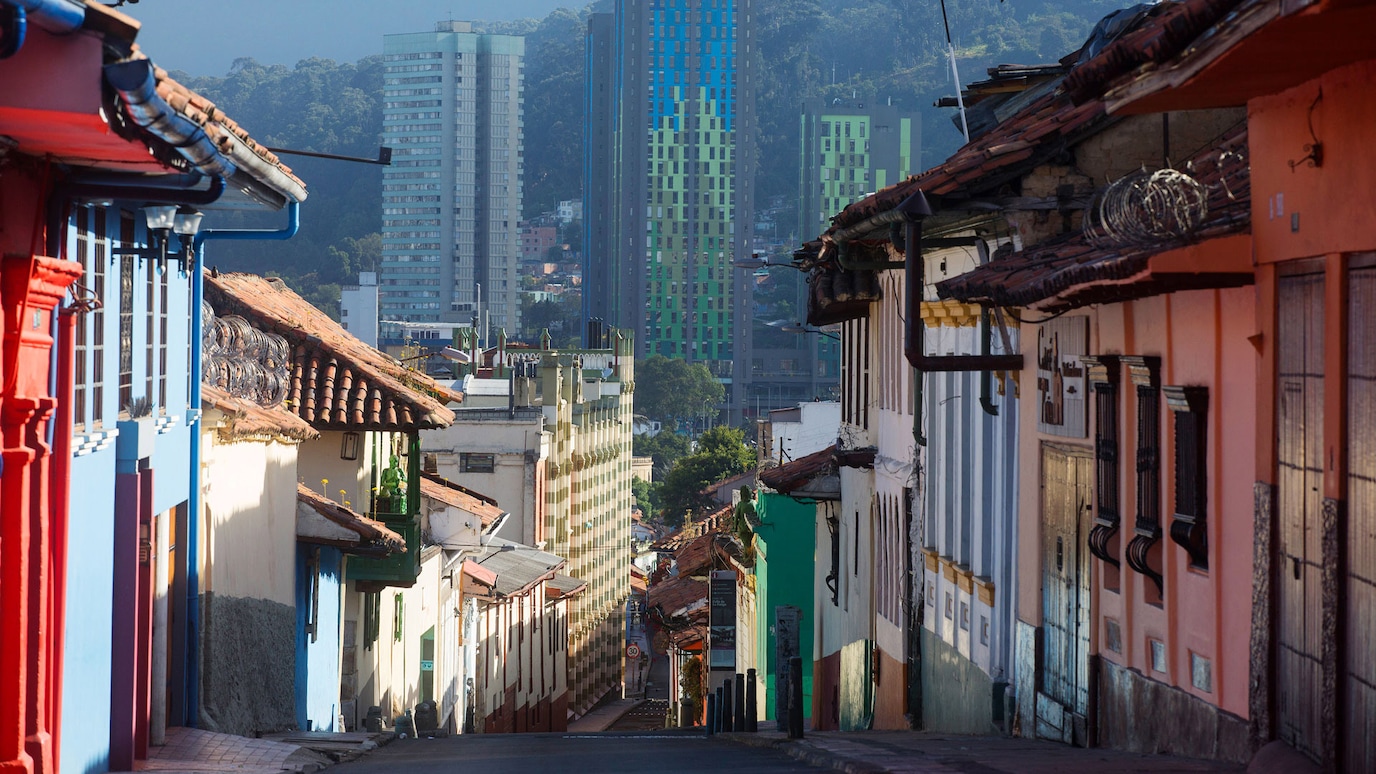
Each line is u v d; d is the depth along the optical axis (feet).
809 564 112.88
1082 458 45.50
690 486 337.11
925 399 69.72
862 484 87.61
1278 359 31.94
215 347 65.67
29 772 36.83
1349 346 28.37
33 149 33.09
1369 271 27.48
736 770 47.11
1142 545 39.75
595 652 285.64
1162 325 39.11
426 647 114.11
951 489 65.92
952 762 40.37
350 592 89.97
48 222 37.14
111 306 44.06
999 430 57.47
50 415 36.91
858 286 81.56
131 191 37.63
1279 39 25.55
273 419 68.23
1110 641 43.47
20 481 35.96
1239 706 34.53
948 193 49.55
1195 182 34.63
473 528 117.50
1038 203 49.06
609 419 320.29
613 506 323.98
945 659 65.98
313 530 76.33
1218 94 30.96
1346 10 23.18
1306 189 29.94
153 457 49.32
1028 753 42.91
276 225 54.95
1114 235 36.81
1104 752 41.16
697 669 155.84
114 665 46.21
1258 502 32.91
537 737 92.94
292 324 93.86
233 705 62.90
